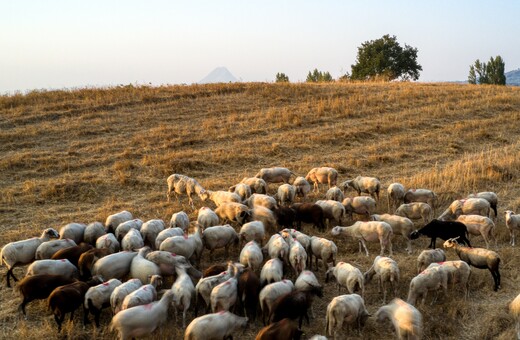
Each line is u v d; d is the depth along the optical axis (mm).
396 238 15102
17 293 11898
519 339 9492
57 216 17078
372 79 56438
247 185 18016
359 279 10938
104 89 35438
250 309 11070
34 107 30109
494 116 32062
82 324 10516
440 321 10250
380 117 31219
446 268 11055
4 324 10539
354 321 10062
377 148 25547
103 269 11445
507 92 39094
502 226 15531
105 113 29797
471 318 10453
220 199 17172
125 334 9250
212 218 14781
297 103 33812
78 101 31734
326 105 32875
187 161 22750
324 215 16078
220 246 13656
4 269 13398
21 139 25359
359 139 27062
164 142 25766
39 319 10734
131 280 10742
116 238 13898
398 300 9961
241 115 30516
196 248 13047
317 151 25359
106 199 19047
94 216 16969
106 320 10648
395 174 21797
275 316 9844
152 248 14070
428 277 10789
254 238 13922
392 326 10156
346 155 24484
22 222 16609
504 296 11352
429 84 44500
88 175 21047
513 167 21031
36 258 12602
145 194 19688
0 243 14656
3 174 21109
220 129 28172
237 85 37625
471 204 15586
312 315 10695
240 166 23156
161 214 17328
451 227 13930
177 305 10242
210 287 10555
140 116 29781
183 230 14633
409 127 29328
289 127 28906
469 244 13992
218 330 9094
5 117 28125
